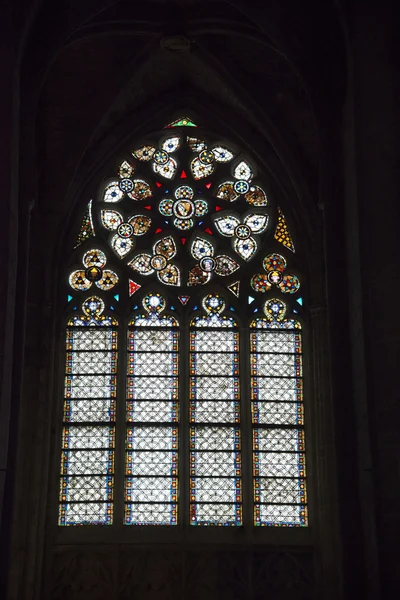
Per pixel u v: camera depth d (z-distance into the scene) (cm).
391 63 1866
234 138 2908
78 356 2728
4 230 1803
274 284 2809
